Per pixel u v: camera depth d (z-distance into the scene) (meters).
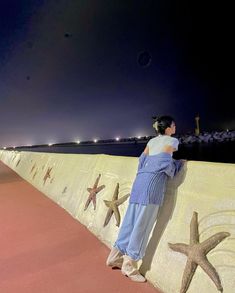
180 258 2.70
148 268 3.01
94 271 3.24
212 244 2.40
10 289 2.97
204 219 2.62
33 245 4.19
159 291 2.75
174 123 3.05
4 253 3.96
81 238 4.34
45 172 9.50
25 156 14.91
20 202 7.34
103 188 4.88
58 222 5.27
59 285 2.98
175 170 3.09
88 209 5.05
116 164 4.86
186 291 2.44
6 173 15.12
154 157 2.92
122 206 4.07
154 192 2.82
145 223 2.87
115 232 3.95
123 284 2.91
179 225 2.88
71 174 6.96
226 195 2.53
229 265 2.23
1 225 5.34
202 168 2.92
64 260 3.60
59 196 6.95
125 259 3.03
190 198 2.90
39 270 3.37
